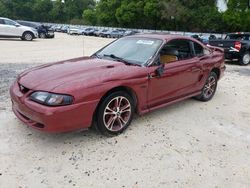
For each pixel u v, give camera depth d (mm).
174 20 56250
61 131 3684
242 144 4289
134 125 4727
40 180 3232
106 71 4191
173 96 5129
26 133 4266
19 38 23969
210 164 3697
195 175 3447
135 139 4246
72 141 4098
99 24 74125
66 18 95188
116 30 47281
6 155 3670
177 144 4168
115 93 4109
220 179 3396
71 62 4719
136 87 4328
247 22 44375
